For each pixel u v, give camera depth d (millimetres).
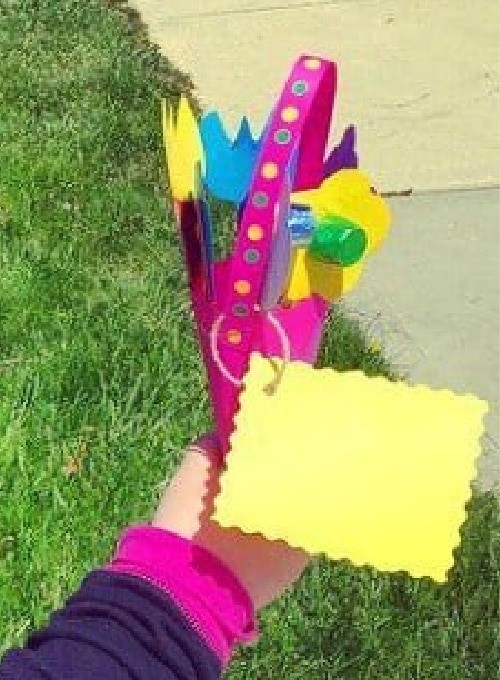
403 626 2422
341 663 2324
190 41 4773
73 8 4828
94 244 3418
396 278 3527
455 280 3531
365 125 4262
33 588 2352
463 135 4207
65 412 2775
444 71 4578
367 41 4777
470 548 2582
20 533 2455
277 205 941
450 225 3762
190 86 4488
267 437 910
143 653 945
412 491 883
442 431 909
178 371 2934
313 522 875
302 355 987
